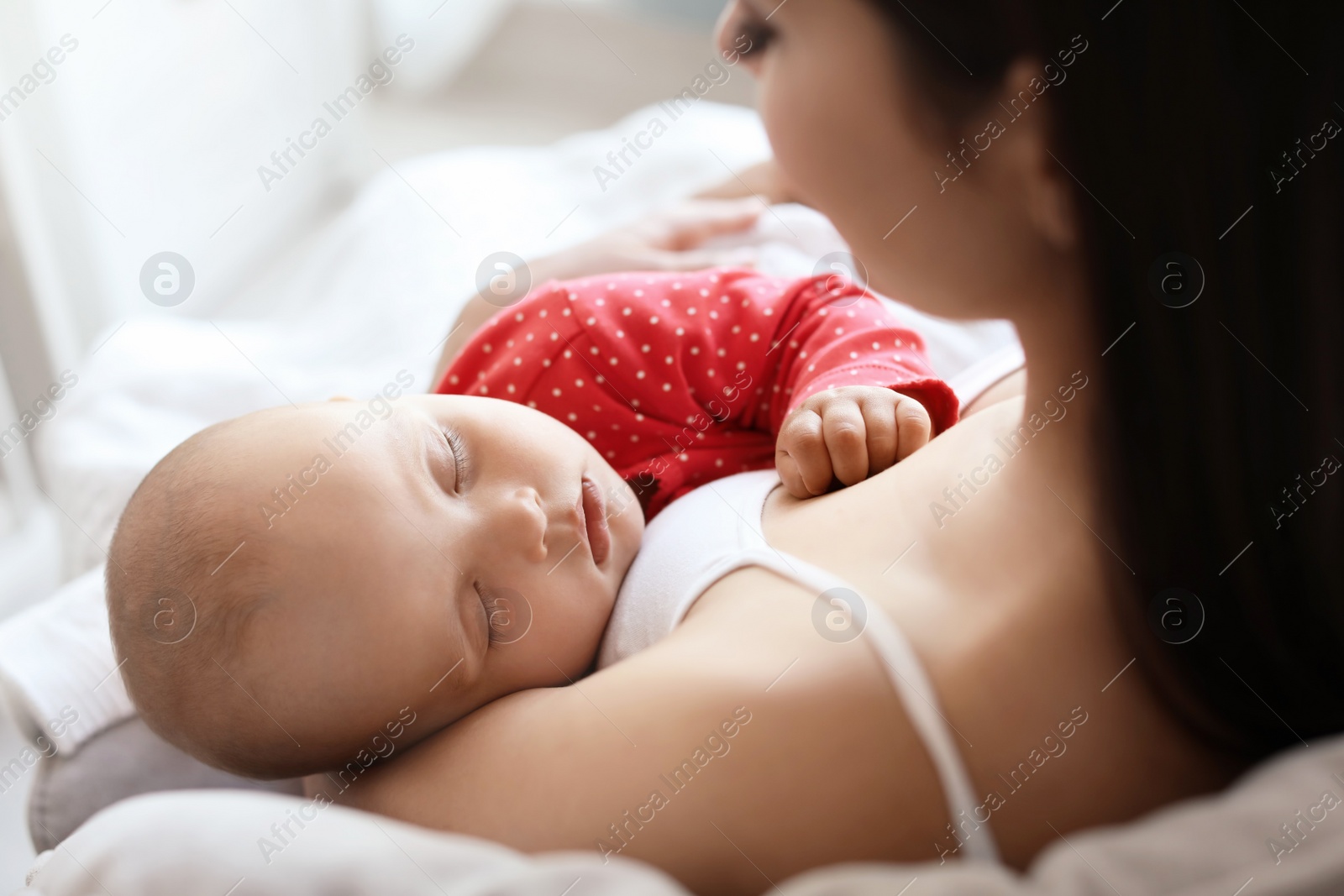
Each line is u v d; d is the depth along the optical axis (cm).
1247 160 43
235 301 211
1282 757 50
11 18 144
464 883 49
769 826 52
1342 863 45
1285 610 48
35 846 84
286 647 70
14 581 159
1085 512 51
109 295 170
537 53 285
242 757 75
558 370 94
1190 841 47
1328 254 43
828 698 53
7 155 144
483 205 137
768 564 63
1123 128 44
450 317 123
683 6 272
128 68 168
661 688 56
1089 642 51
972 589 55
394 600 71
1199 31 42
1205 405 46
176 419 113
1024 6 44
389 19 246
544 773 56
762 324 94
